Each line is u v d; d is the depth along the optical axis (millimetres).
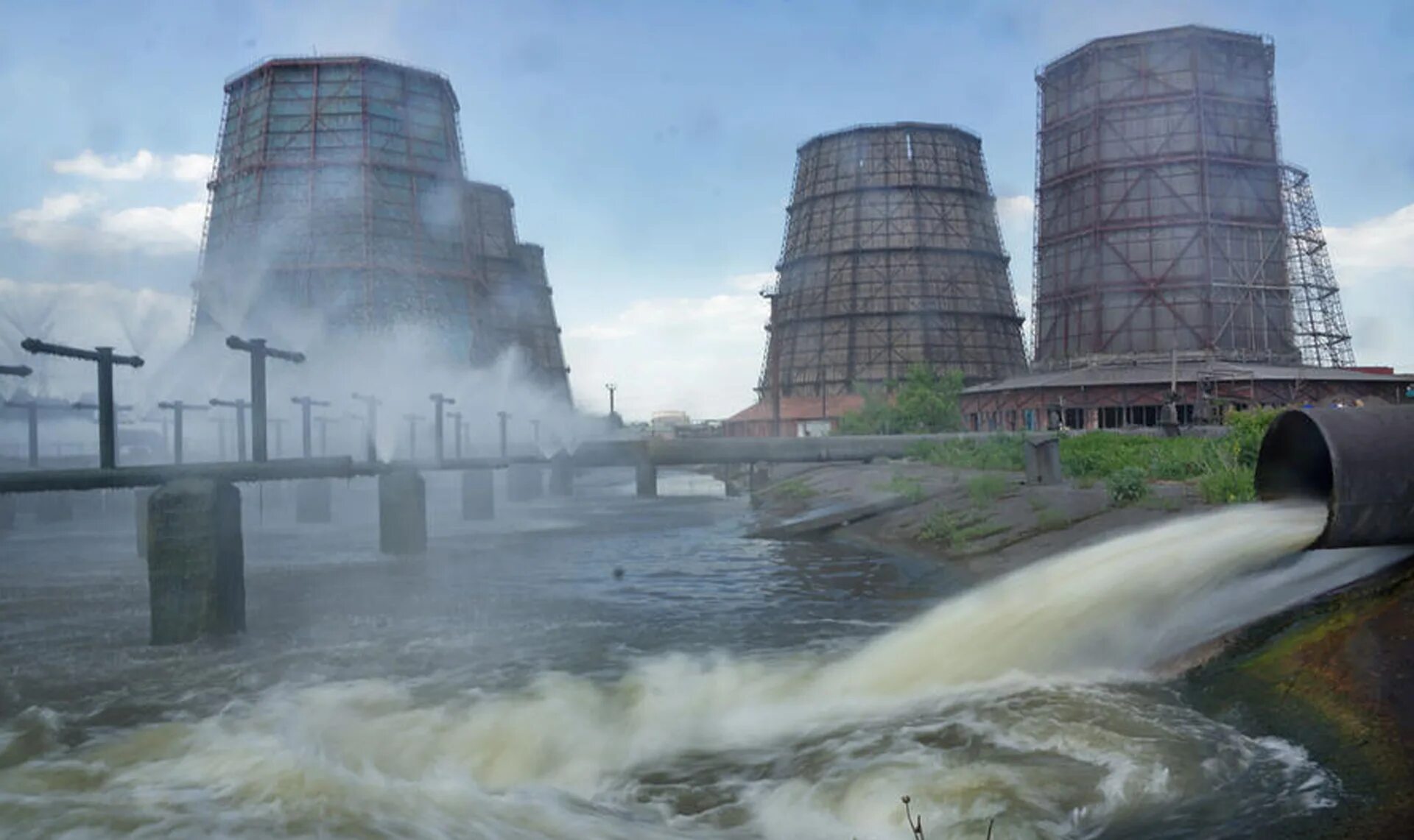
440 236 116438
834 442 60531
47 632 19688
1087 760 9484
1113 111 101750
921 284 118750
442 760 11102
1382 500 11273
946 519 29078
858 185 122812
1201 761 9141
